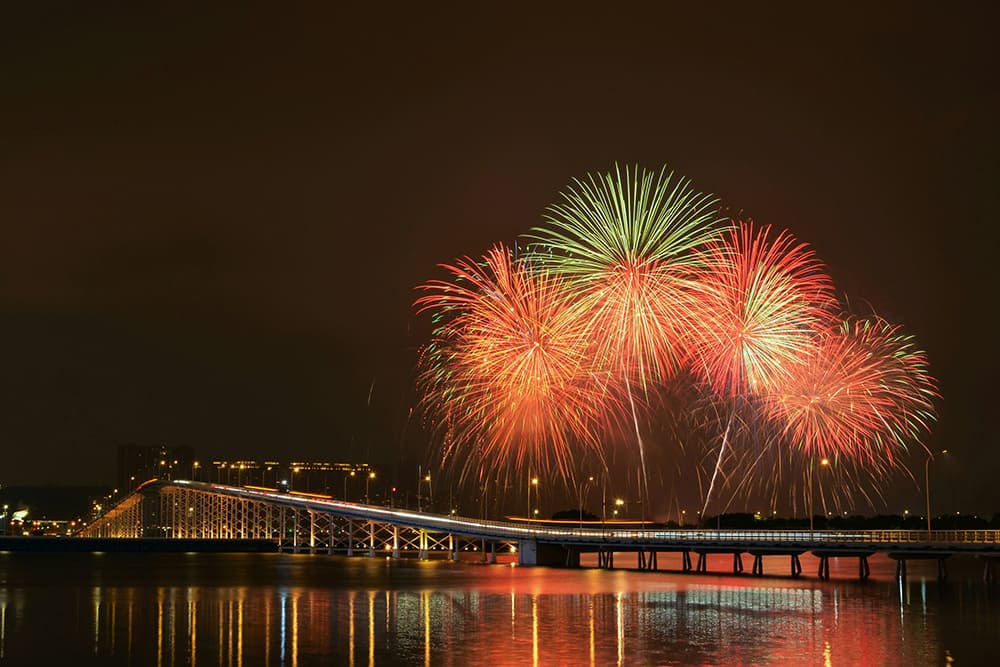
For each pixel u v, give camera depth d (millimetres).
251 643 84938
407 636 86688
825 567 137125
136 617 103500
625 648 78750
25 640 88562
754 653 75938
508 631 88250
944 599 106312
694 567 177750
